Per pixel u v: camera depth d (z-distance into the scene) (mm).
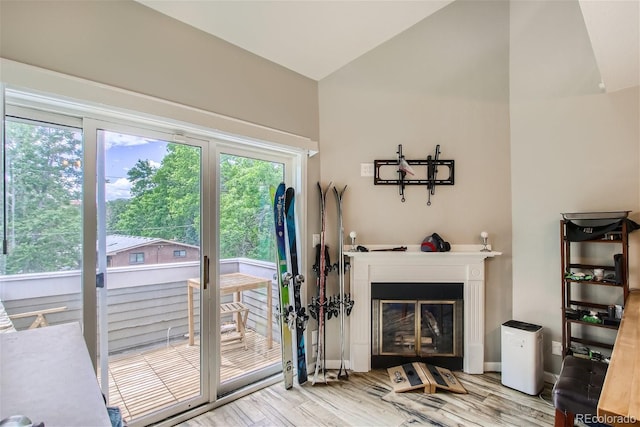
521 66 2816
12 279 1582
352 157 2932
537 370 2414
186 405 2131
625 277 2172
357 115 2930
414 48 2912
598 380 1759
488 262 2857
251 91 2428
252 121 2426
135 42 1854
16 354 953
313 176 2887
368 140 2930
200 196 2254
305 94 2822
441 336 2908
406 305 2951
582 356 2363
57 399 777
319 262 2828
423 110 2910
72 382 852
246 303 2523
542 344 2529
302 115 2791
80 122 1770
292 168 2863
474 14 2881
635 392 1069
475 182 2881
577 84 2553
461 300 2822
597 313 2342
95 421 719
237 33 2264
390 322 2955
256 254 2604
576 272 2547
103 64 1735
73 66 1639
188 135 2180
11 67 1430
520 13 2814
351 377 2691
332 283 2889
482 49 2881
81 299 1764
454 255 2719
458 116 2893
